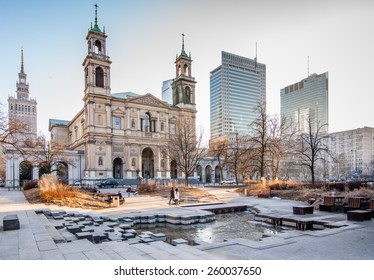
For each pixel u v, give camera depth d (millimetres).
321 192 28906
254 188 37531
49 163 56094
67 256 8141
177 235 15492
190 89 93438
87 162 71562
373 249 9703
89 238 11539
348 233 12250
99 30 77188
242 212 23828
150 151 86188
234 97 181250
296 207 19016
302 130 60031
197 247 10172
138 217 19016
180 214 19500
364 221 15258
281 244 10461
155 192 38000
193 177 86312
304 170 83875
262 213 19906
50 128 109500
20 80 135125
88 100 72438
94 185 59031
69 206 22766
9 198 30359
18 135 52594
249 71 188375
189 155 51719
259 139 49562
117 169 79438
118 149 76562
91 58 73688
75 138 91875
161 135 84250
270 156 48125
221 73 178875
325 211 20172
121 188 54719
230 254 9266
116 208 23109
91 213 19859
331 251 9508
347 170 120312
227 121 176500
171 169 88062
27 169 72188
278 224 17406
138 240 12656
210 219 19812
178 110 89812
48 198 24906
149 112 83250
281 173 73625
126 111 79125
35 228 12219
